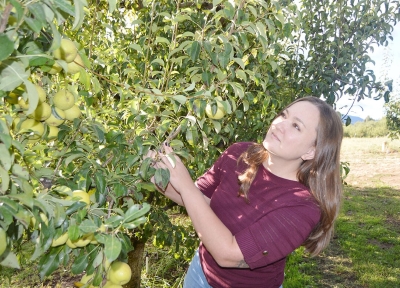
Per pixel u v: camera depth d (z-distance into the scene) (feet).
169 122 5.21
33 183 4.04
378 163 44.65
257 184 5.77
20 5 2.28
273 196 5.52
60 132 4.51
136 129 5.33
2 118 2.99
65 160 4.41
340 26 10.04
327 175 5.49
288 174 5.79
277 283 6.44
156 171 4.71
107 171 4.70
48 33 3.34
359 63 9.73
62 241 3.72
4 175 2.60
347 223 22.97
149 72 7.44
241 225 5.63
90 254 3.93
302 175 5.62
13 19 2.67
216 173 6.91
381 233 21.36
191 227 11.87
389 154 50.65
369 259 17.81
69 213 3.52
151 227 9.87
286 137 5.39
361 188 33.04
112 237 3.28
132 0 9.77
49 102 4.27
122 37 9.35
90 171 4.51
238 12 4.79
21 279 13.65
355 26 10.04
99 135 4.69
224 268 6.08
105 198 4.57
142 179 4.93
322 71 9.57
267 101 7.44
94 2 7.76
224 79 5.30
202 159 8.16
